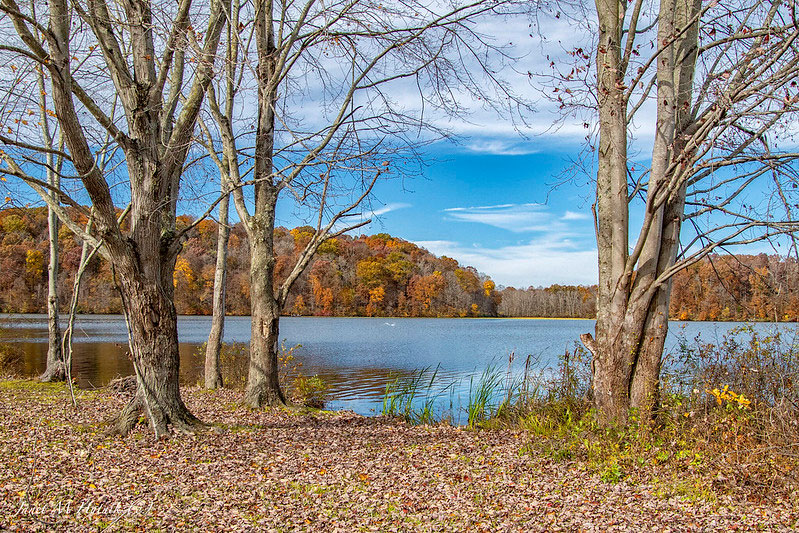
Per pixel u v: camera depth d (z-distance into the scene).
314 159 8.08
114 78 7.29
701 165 6.51
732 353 7.75
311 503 5.12
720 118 6.61
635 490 5.57
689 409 7.13
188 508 4.90
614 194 7.91
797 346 7.31
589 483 5.79
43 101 8.48
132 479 5.63
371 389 14.99
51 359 13.66
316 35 8.57
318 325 52.16
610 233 8.02
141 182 7.24
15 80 6.48
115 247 6.90
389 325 55.47
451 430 8.74
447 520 4.77
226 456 6.57
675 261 7.63
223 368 14.67
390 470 6.23
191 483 5.57
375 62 8.98
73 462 6.11
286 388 12.98
